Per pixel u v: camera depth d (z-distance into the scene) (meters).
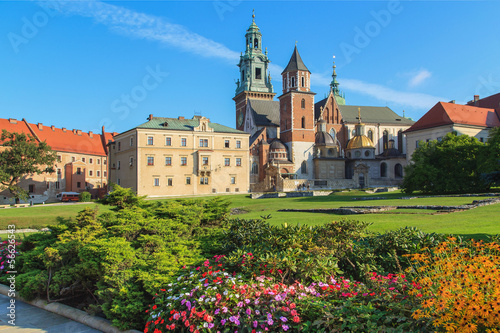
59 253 12.86
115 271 10.80
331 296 8.97
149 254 12.60
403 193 55.97
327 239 12.40
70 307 11.66
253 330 7.91
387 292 8.45
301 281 10.05
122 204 21.11
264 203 50.50
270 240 12.38
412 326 7.13
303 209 34.47
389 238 12.27
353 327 7.30
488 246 10.86
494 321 6.38
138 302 9.98
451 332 6.59
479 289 7.34
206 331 8.25
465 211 26.17
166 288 10.09
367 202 41.91
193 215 17.47
